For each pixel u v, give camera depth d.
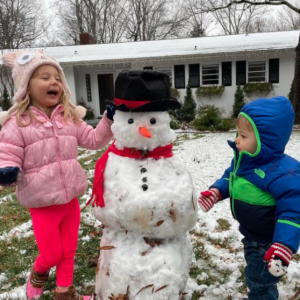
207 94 17.09
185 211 1.96
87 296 2.63
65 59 17.41
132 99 1.92
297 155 8.02
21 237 3.90
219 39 19.56
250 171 2.10
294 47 15.75
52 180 2.31
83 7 34.97
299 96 14.51
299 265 3.06
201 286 2.77
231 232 3.84
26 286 2.73
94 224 4.14
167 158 2.05
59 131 2.39
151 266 1.91
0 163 2.15
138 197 1.87
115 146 2.14
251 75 17.09
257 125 2.02
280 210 1.95
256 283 2.21
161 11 34.38
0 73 15.86
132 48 19.38
